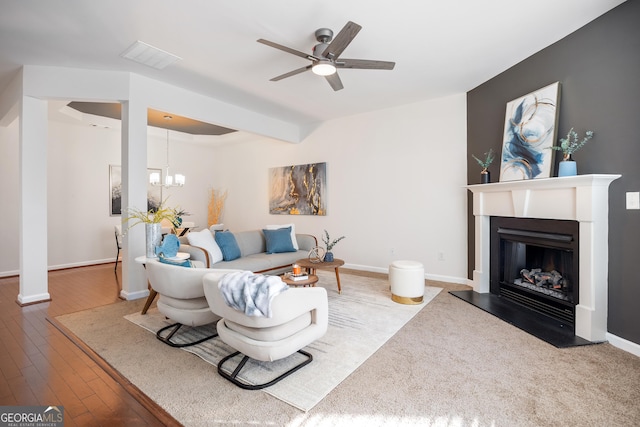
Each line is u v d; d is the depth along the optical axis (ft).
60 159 18.42
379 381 6.46
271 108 16.69
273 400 5.85
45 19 8.54
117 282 15.02
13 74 12.13
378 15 8.42
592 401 5.78
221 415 5.44
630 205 7.82
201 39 9.61
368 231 17.49
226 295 6.21
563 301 9.35
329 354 7.64
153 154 22.31
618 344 8.00
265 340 6.30
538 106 10.18
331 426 5.17
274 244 14.98
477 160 12.27
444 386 6.28
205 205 25.23
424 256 15.61
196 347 7.99
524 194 10.33
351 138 18.08
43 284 12.04
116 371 6.88
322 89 13.91
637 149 7.68
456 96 14.57
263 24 8.82
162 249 10.32
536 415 5.40
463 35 9.45
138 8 8.08
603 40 8.41
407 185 16.08
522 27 9.01
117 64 11.34
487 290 12.73
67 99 11.81
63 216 18.53
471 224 13.96
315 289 7.06
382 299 12.11
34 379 6.57
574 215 8.73
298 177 20.40
